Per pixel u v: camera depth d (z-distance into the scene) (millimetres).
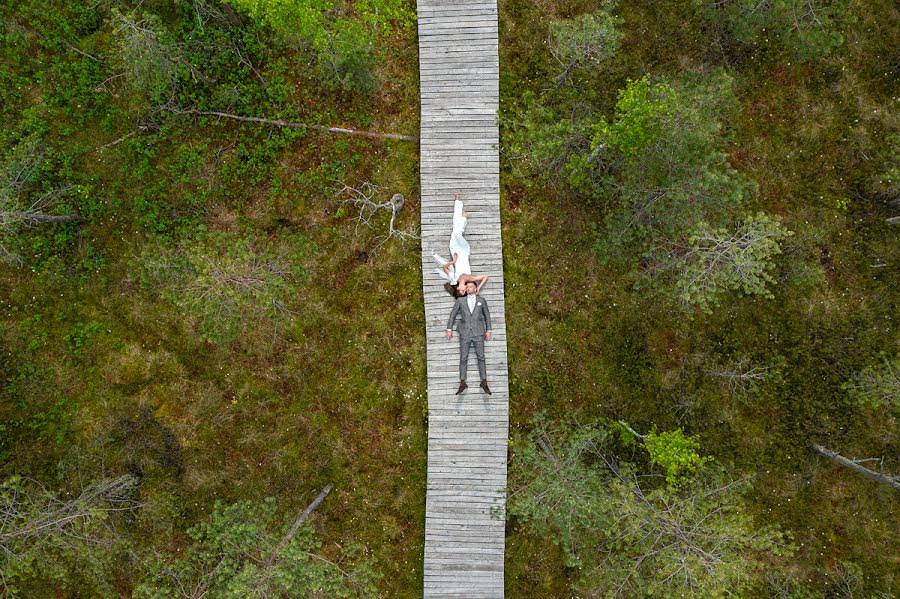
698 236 11641
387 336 13148
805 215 13328
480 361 11969
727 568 10695
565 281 13234
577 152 12383
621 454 12930
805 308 13266
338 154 13227
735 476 12922
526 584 12852
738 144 13383
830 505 13102
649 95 11875
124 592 12641
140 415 12969
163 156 13211
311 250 13164
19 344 12945
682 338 13242
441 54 12859
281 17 10641
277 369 13180
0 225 11953
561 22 12391
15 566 11125
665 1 13391
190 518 12938
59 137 13070
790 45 13047
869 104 13359
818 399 13195
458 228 12438
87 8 13047
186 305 12344
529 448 12227
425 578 12328
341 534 12961
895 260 13242
